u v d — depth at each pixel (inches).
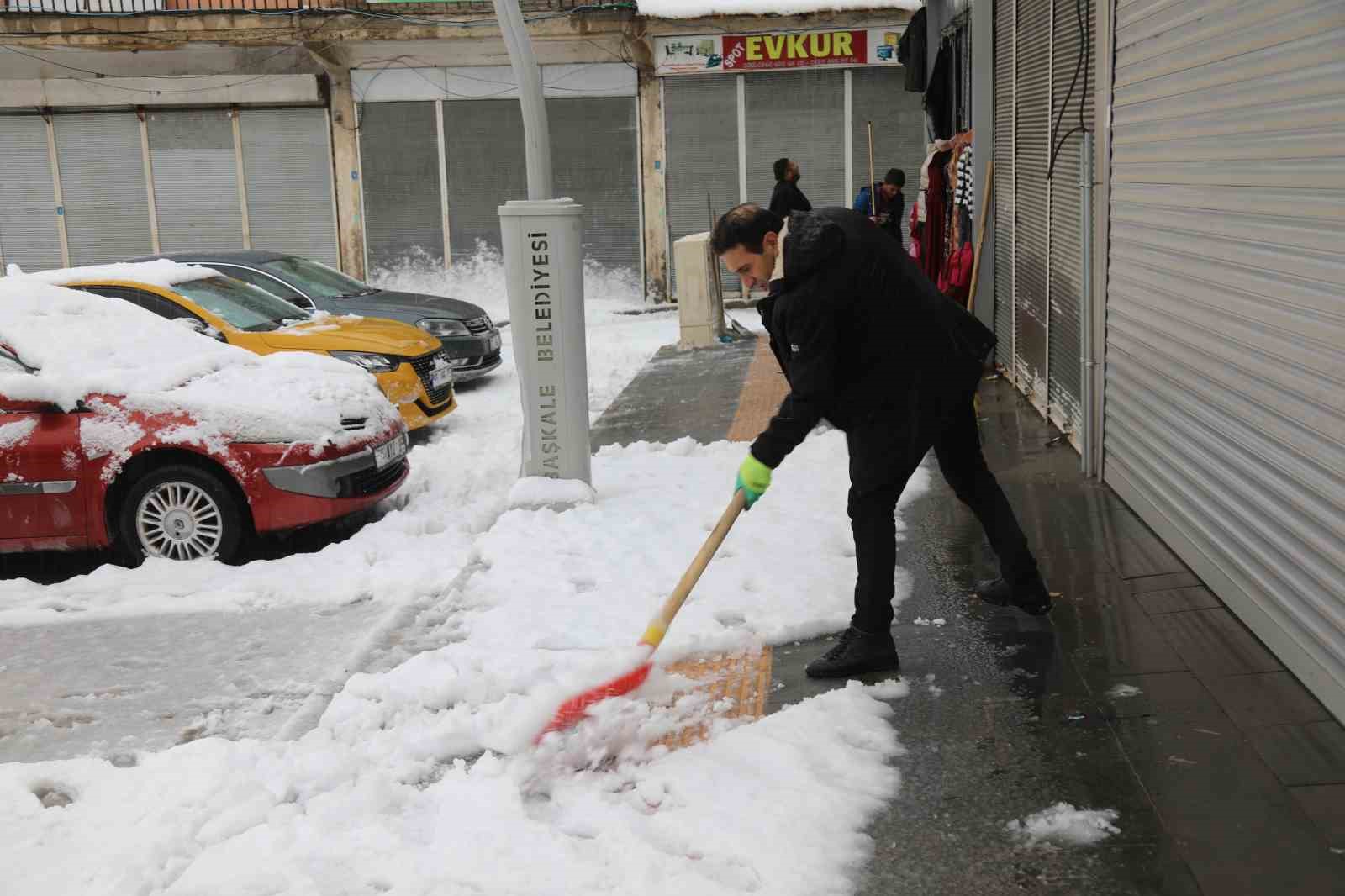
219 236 901.8
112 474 265.6
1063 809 127.0
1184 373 193.6
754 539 235.9
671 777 138.9
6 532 267.0
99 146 894.4
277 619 225.6
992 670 163.9
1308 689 148.9
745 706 161.5
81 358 282.4
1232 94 167.8
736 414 389.7
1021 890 114.1
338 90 866.8
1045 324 321.1
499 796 137.1
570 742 148.3
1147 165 213.2
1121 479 237.3
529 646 187.8
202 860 128.7
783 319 154.7
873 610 165.6
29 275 386.0
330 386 293.1
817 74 828.6
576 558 232.5
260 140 884.0
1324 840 117.8
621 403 428.8
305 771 148.9
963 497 177.8
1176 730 142.3
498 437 406.6
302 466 269.6
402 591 235.1
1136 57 218.4
